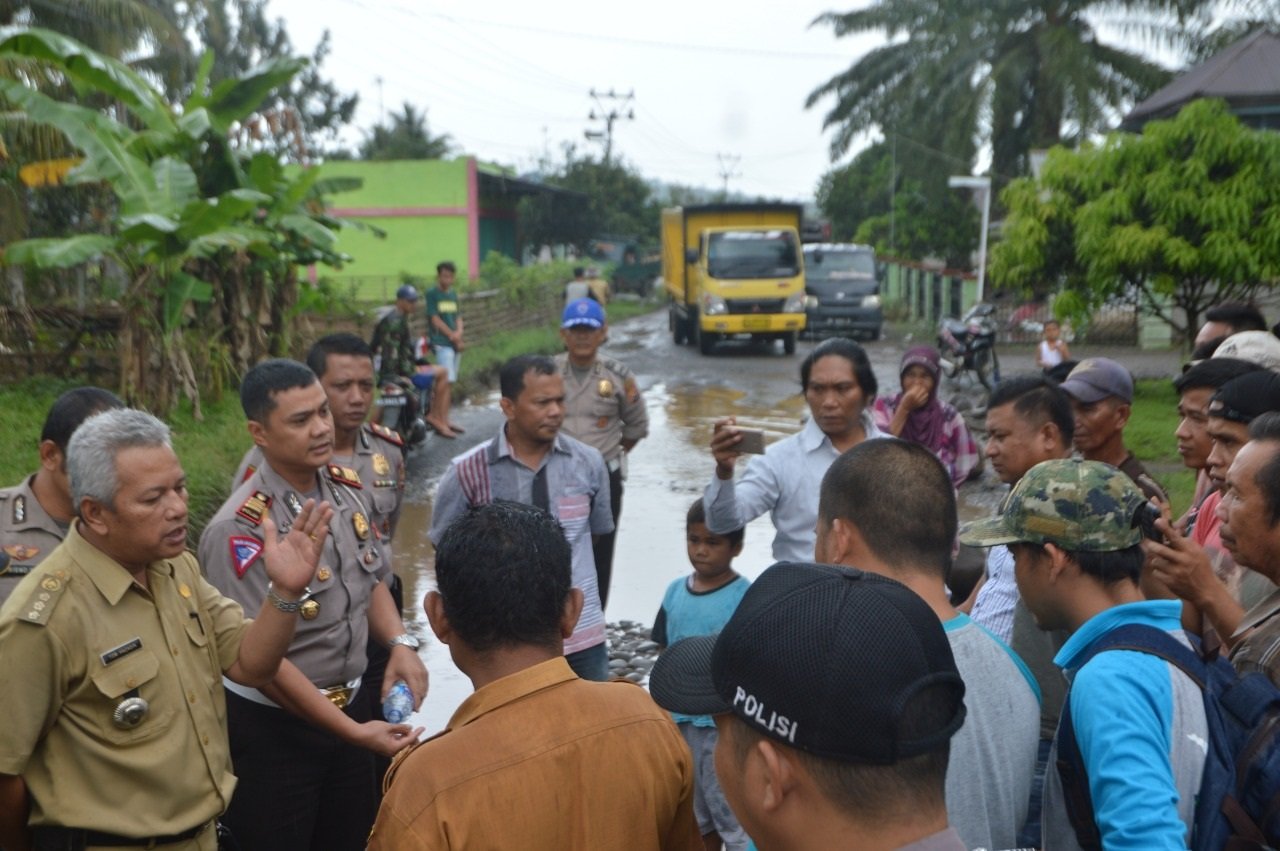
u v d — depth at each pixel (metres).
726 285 21.80
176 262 10.88
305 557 2.85
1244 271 13.00
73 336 12.71
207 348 11.77
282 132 14.45
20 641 2.53
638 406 6.73
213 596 2.98
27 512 3.24
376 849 2.00
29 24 15.88
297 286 13.66
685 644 1.85
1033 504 2.23
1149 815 1.84
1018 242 14.45
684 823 2.20
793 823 1.48
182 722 2.74
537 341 21.66
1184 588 2.26
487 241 34.78
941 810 1.48
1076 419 3.88
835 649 1.45
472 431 13.30
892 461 2.33
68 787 2.60
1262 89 17.89
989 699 2.18
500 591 2.06
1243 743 2.05
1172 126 13.31
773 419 14.33
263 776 3.34
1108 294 14.10
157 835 2.66
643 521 9.34
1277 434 2.47
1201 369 3.70
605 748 2.05
